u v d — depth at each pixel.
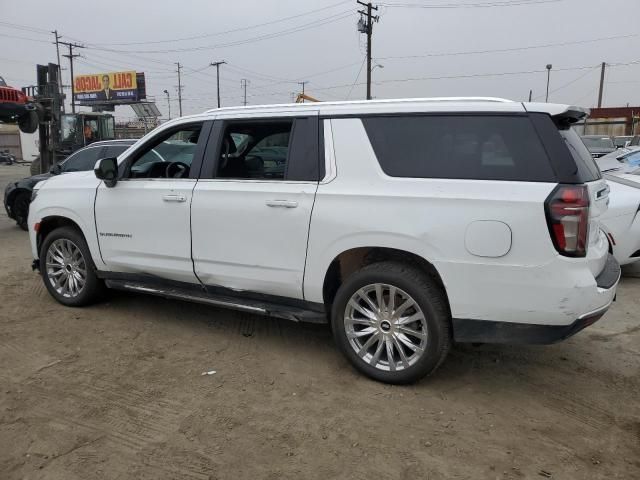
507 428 3.21
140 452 2.96
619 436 3.14
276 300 4.14
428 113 3.56
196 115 4.52
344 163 3.74
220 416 3.32
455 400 3.54
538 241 3.16
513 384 3.78
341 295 3.78
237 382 3.78
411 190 3.48
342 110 3.83
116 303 5.48
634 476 2.77
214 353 4.28
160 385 3.73
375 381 3.78
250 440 3.07
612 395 3.63
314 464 2.86
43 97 15.72
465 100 3.52
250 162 4.21
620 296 5.77
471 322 3.41
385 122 3.67
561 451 2.98
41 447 2.99
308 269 3.86
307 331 4.76
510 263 3.23
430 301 3.47
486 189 3.29
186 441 3.06
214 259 4.27
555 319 3.21
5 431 3.14
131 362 4.10
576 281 3.15
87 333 4.68
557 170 3.19
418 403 3.49
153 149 4.89
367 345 3.77
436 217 3.38
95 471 2.79
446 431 3.17
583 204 3.13
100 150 8.98
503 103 3.41
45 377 3.84
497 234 3.23
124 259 4.81
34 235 5.48
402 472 2.80
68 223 5.43
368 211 3.59
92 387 3.69
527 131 3.29
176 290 4.64
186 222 4.37
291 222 3.87
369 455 2.94
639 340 4.58
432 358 3.54
